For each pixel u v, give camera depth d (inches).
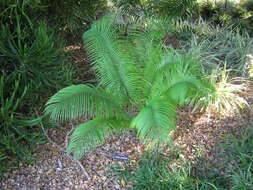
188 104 135.6
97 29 119.5
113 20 169.5
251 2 259.0
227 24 213.5
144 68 120.6
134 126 98.8
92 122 100.9
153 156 104.5
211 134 117.6
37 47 118.7
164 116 92.1
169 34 192.5
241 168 94.3
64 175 104.0
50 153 113.2
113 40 119.2
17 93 118.2
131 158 108.7
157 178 94.2
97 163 107.7
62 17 157.3
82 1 162.9
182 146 112.6
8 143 101.9
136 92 118.8
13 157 109.3
